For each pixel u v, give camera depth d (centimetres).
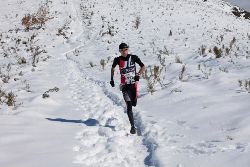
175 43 1853
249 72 1035
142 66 729
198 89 935
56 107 942
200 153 554
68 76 1453
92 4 3406
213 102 805
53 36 2420
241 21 3559
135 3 3525
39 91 1127
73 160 545
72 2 3603
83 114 867
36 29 2564
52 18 2798
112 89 1129
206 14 3281
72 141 640
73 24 2745
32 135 650
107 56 1788
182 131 668
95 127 746
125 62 731
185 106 816
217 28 2436
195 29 2314
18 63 1730
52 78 1400
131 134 701
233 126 650
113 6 3322
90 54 1905
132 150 617
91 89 1175
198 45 1750
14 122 730
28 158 535
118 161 560
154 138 644
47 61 1816
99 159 562
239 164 496
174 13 3020
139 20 2627
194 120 719
